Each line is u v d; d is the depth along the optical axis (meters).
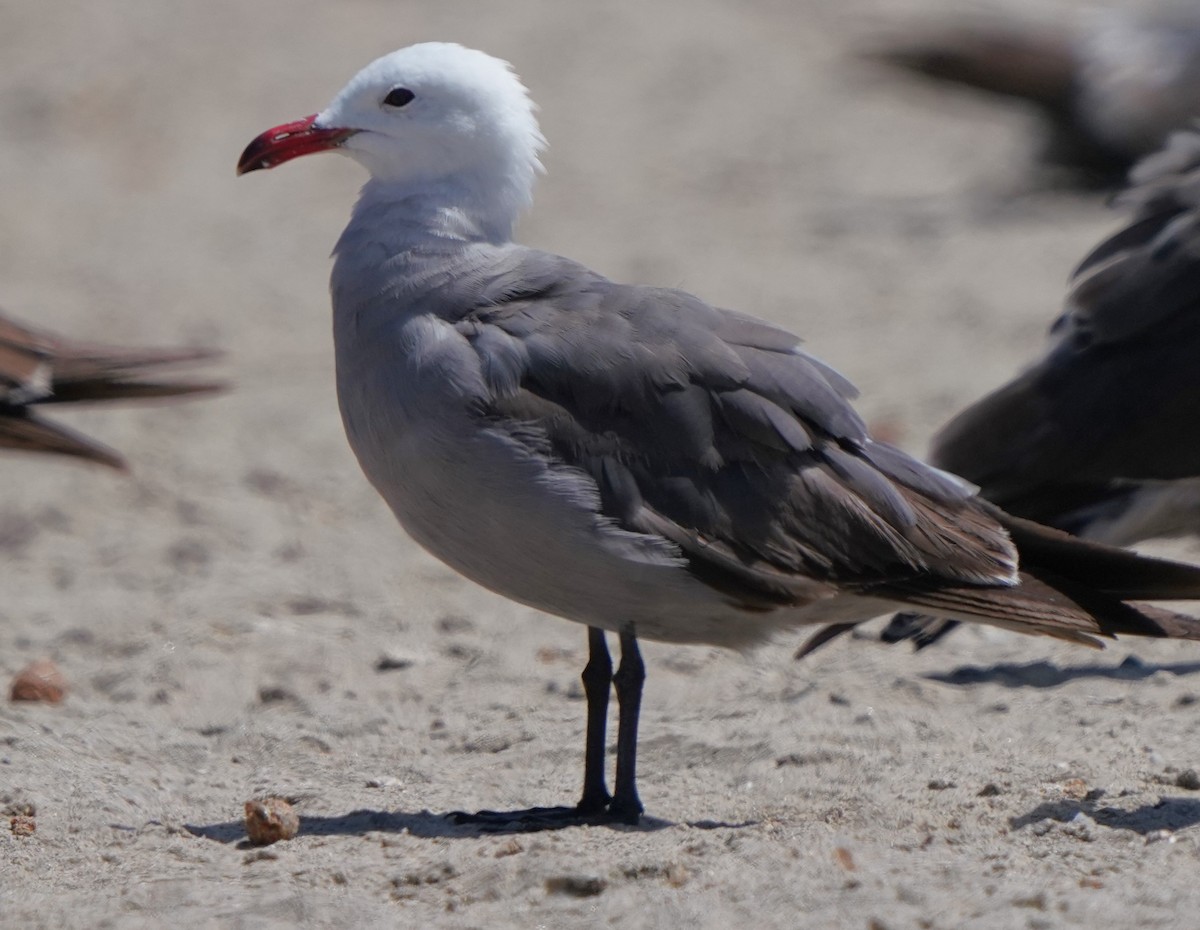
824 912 7.51
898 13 35.28
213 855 8.70
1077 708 10.74
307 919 7.65
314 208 28.11
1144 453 11.96
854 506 8.97
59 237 26.20
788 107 32.62
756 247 25.12
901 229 26.03
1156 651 12.20
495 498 8.82
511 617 13.69
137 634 13.09
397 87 9.64
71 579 14.70
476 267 9.30
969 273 23.59
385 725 11.14
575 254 24.73
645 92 33.22
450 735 10.95
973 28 28.45
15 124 31.30
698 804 9.55
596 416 8.88
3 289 23.80
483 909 7.78
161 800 9.71
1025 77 27.88
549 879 7.91
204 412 19.69
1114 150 27.48
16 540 15.79
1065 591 9.31
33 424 13.53
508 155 9.72
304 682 12.17
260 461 18.05
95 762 10.27
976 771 9.63
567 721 11.07
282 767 10.46
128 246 25.94
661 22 36.75
